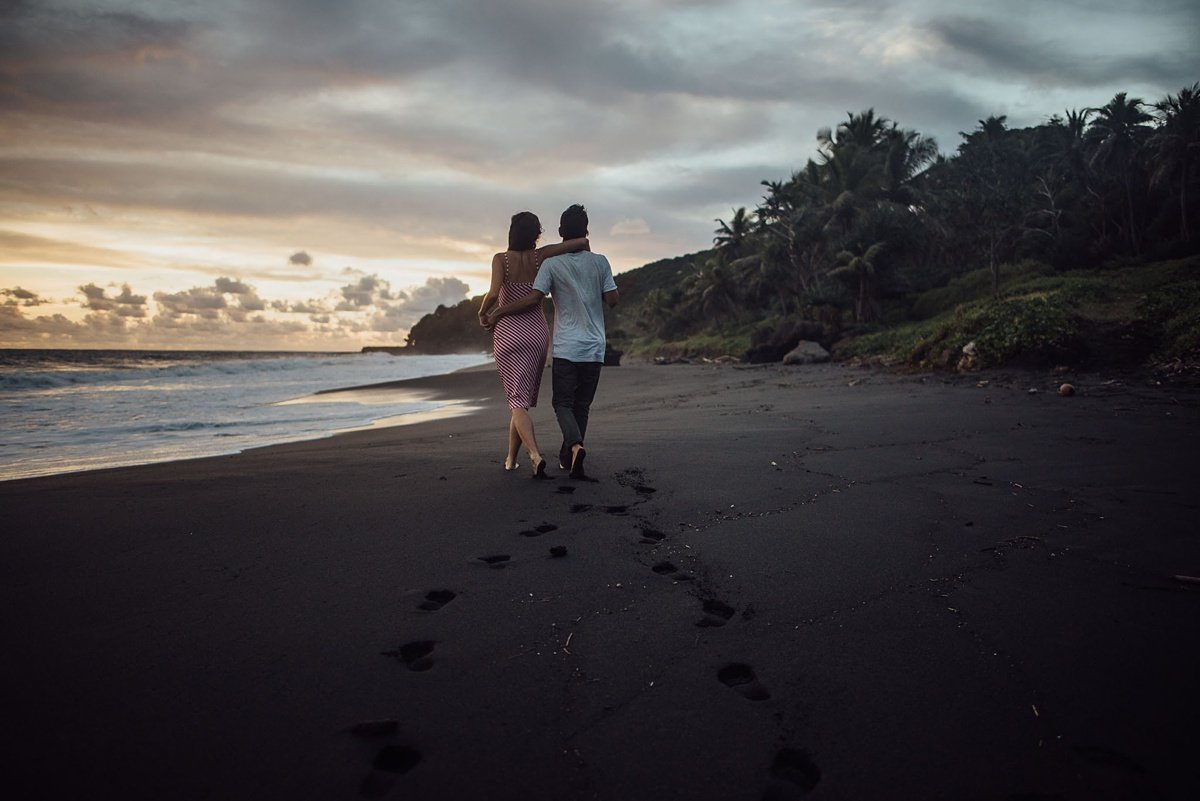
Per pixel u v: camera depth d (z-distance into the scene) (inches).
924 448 182.2
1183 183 1139.9
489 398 497.4
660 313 2605.8
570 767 48.4
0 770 48.2
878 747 50.1
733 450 185.8
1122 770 46.9
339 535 108.7
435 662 64.8
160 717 55.3
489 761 49.1
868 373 533.0
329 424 318.0
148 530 112.7
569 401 157.6
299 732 53.1
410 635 71.1
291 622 74.6
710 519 115.4
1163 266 896.3
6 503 134.1
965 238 1424.7
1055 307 438.9
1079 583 82.8
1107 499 123.3
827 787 45.8
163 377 819.4
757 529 108.8
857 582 84.6
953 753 49.3
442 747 50.9
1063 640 67.3
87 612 77.7
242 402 463.2
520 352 158.4
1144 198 1261.1
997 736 51.3
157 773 48.0
